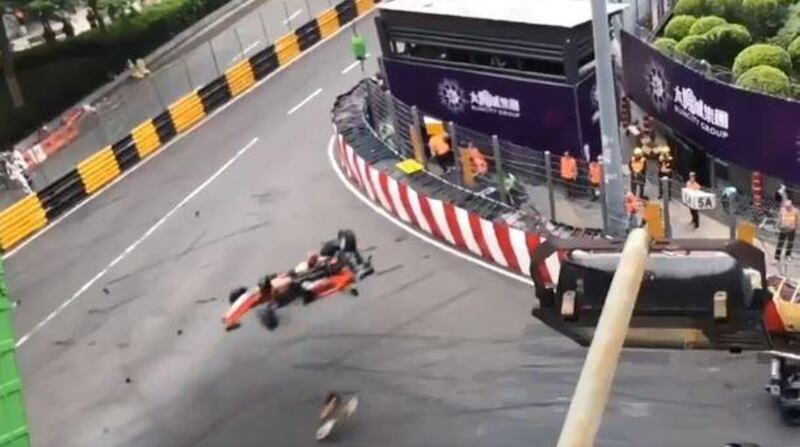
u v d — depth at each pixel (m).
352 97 33.59
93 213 31.70
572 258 7.69
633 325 7.19
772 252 22.91
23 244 30.47
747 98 23.56
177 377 22.80
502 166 26.45
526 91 26.77
